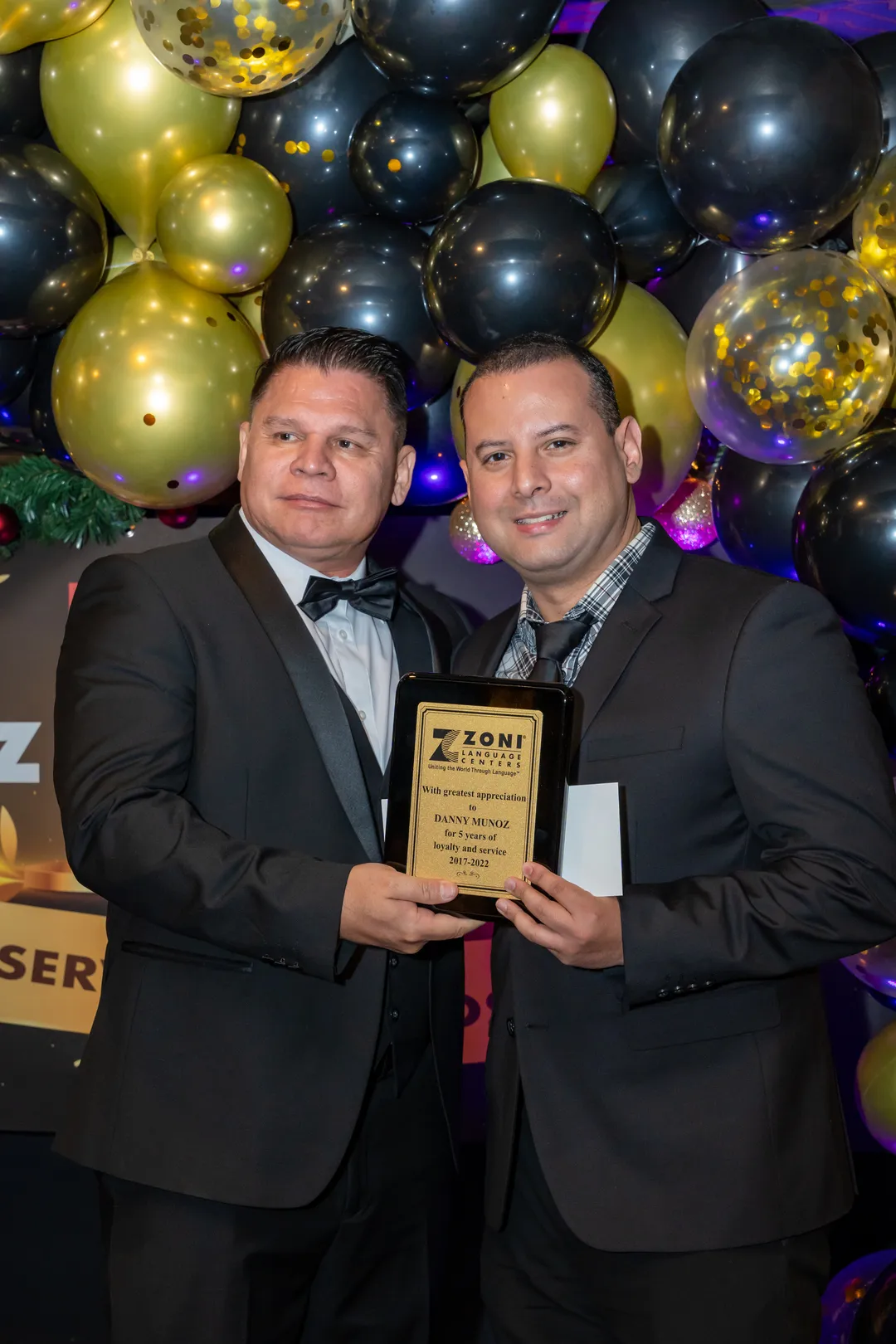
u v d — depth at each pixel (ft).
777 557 7.11
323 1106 5.03
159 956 5.22
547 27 6.33
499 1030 5.25
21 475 7.97
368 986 5.19
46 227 6.38
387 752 5.77
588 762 4.93
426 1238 5.62
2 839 8.57
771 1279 4.61
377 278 6.61
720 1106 4.70
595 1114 4.78
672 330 7.08
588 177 7.04
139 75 6.52
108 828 4.93
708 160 5.99
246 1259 4.96
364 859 5.28
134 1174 4.91
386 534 9.05
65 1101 8.46
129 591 5.47
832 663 4.88
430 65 6.22
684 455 7.16
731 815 4.93
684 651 4.99
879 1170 8.96
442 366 6.95
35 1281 7.84
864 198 6.37
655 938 4.45
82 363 6.56
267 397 5.74
